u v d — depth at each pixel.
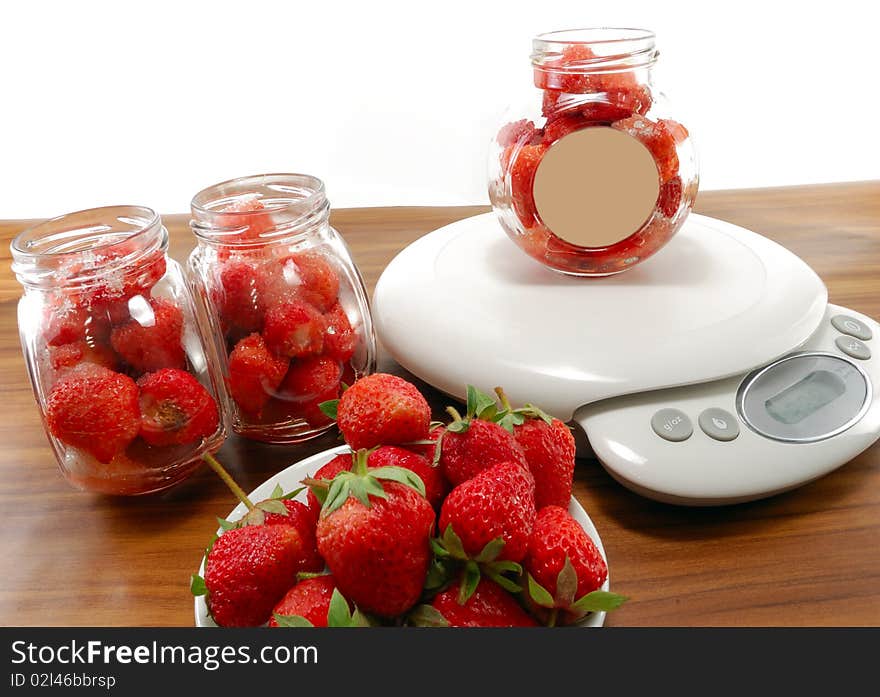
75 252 0.62
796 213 1.08
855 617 0.53
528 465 0.54
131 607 0.58
